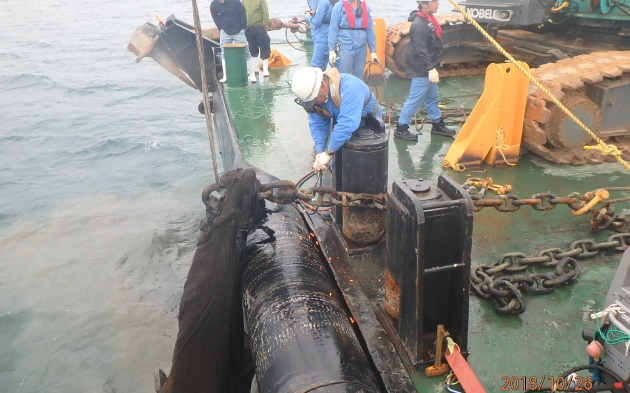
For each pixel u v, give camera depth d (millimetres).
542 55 9102
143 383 5730
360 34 7531
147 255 8391
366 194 3975
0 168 12867
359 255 4227
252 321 3504
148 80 22484
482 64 10812
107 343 6395
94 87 21422
